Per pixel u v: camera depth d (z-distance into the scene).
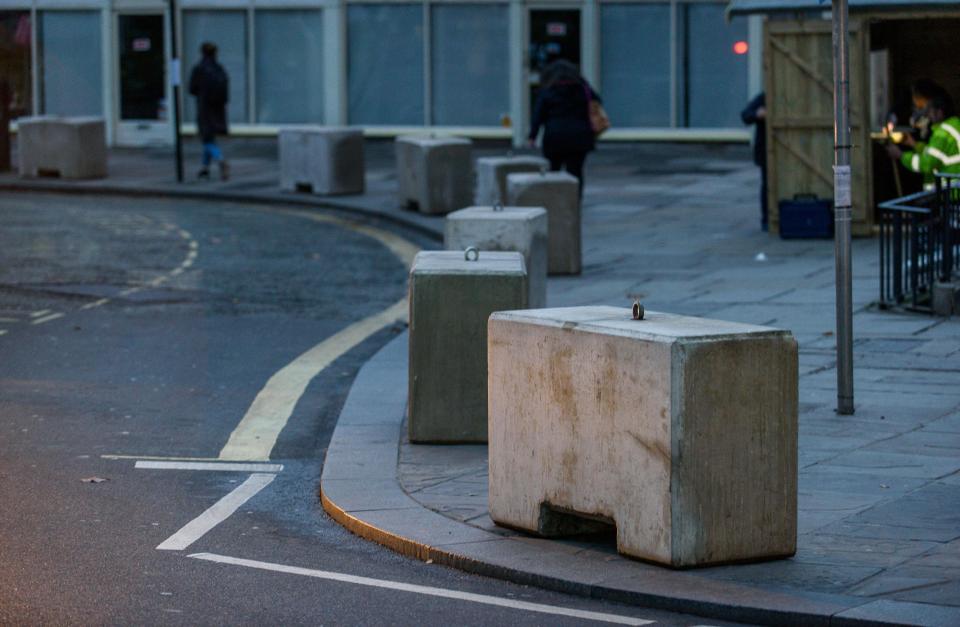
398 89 44.69
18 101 47.09
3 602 8.25
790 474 8.77
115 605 8.23
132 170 39.47
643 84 42.75
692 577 8.49
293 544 9.68
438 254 13.01
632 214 28.89
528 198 21.70
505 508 9.64
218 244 26.38
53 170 37.62
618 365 8.74
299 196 33.06
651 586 8.33
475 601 8.37
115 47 46.28
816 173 25.12
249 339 17.75
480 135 44.16
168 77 46.06
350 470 11.40
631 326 8.84
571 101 26.56
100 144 37.59
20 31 46.88
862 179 24.61
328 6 44.59
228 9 45.44
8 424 13.34
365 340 17.75
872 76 25.27
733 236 25.53
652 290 20.11
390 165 39.84
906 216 18.33
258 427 13.46
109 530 9.97
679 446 8.48
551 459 9.27
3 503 10.67
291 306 20.12
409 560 9.30
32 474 11.58
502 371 9.59
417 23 44.22
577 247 21.78
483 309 12.12
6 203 33.12
